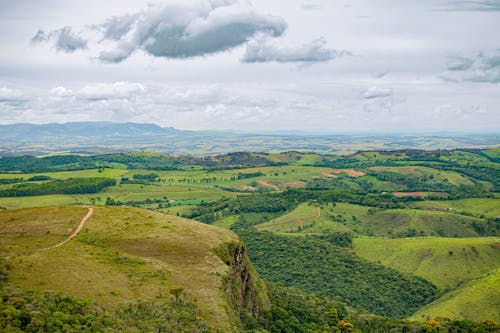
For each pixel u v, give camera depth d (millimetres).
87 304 63312
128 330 59875
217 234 112625
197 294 79125
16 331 49719
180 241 101250
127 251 94938
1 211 122375
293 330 112812
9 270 70812
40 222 111250
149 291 76188
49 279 71562
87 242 98125
